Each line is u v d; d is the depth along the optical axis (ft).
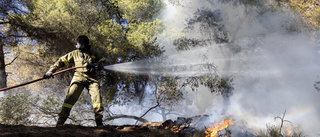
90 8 30.40
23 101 17.43
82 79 11.82
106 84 29.09
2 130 8.10
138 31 28.99
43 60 34.63
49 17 27.78
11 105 16.71
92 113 23.07
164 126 14.20
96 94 11.71
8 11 33.76
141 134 11.21
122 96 29.53
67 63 12.06
